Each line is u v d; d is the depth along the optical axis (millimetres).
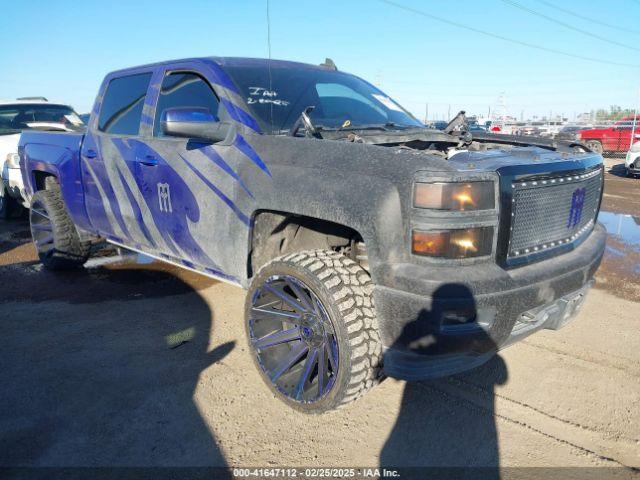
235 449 2387
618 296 4316
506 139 3734
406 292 2180
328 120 3426
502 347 2447
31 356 3297
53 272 5160
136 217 3758
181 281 4809
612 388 2885
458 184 2139
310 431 2525
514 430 2518
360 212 2285
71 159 4445
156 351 3361
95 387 2912
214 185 2990
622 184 11586
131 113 3910
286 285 2688
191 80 3465
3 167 7227
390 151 2367
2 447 2389
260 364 2801
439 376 2350
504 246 2275
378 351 2385
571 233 2734
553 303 2531
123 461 2301
